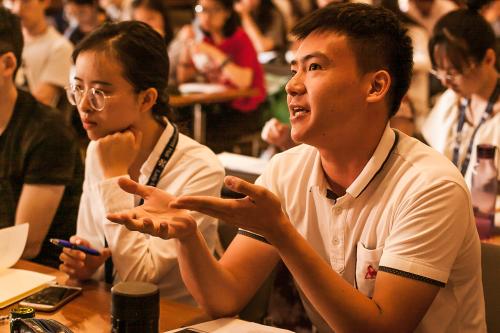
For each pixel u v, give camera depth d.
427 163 2.10
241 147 7.32
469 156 3.98
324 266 1.92
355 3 2.11
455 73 3.73
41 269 2.61
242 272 2.28
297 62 2.08
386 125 2.14
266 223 1.86
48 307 2.20
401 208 2.06
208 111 7.15
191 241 2.12
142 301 1.81
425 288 1.99
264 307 2.74
